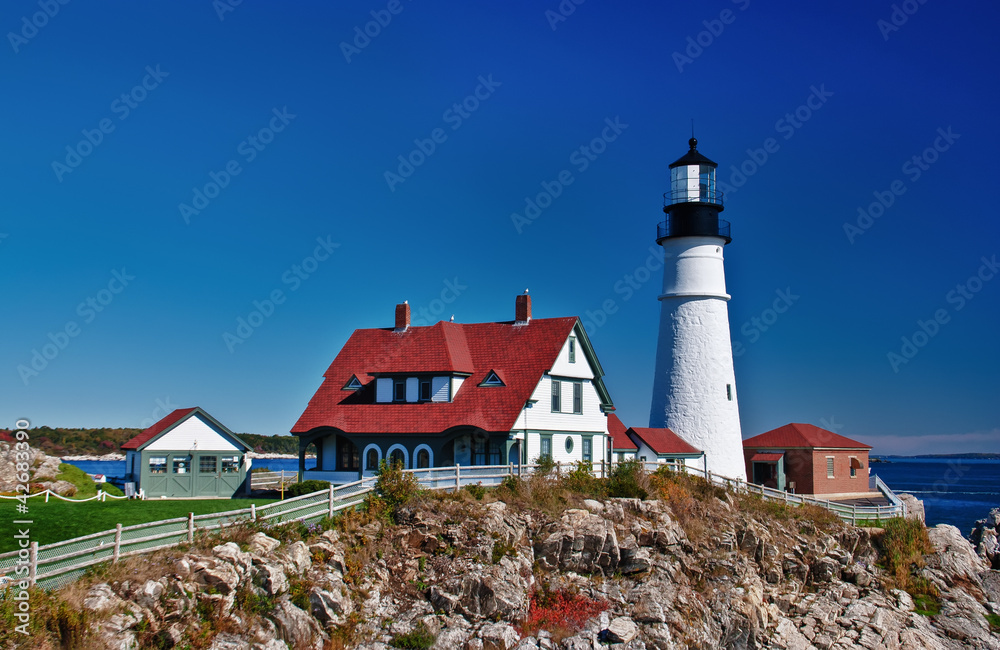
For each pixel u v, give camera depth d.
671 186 61.81
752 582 41.34
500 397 50.22
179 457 47.59
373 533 35.72
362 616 31.78
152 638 24.91
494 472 43.38
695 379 59.81
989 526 57.94
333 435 53.97
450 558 35.38
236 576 28.00
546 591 36.91
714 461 58.97
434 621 32.72
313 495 34.78
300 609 29.73
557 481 43.84
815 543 46.91
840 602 43.81
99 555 26.00
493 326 56.56
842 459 68.94
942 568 49.72
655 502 42.94
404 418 51.69
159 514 35.88
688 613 37.31
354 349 58.72
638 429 58.47
